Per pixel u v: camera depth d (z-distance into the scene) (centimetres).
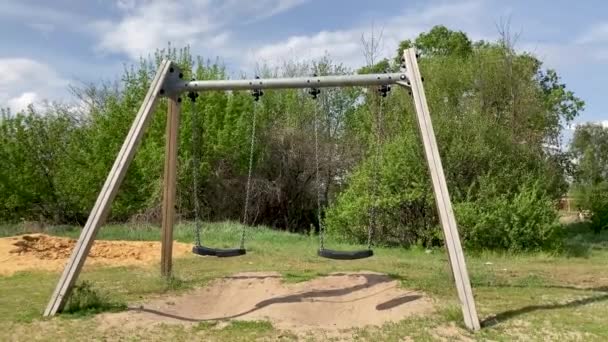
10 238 1305
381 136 1922
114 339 594
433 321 649
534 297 788
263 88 796
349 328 638
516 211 1552
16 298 800
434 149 708
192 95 834
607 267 1186
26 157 2273
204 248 824
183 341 590
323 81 777
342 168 2572
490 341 580
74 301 709
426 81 1986
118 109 2314
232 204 2514
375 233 1786
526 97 1947
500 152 1695
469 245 1562
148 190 2242
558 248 1577
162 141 2266
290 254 1309
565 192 2186
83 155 2270
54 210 2347
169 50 2436
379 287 841
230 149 2388
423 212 1725
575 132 3161
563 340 579
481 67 1983
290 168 2612
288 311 727
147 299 789
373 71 2547
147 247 1348
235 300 834
